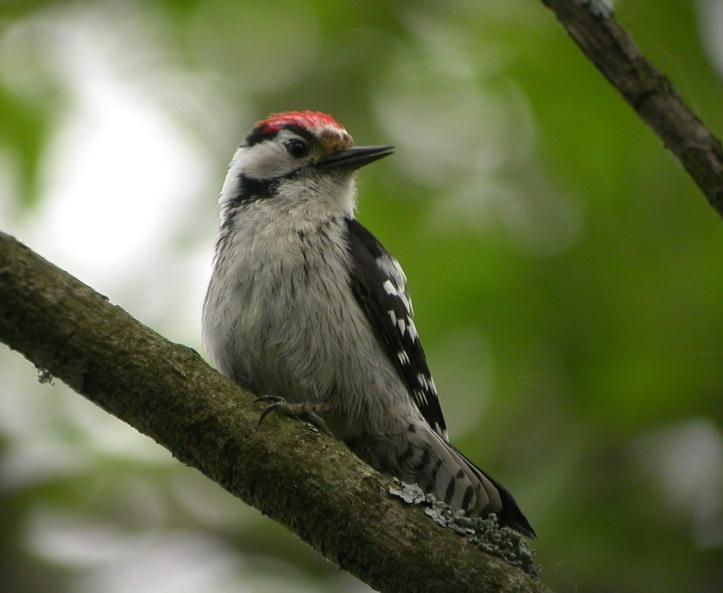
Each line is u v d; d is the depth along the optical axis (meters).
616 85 7.29
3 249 6.39
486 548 6.58
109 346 6.52
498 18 11.98
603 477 10.57
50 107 11.96
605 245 11.19
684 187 11.23
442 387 11.06
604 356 10.89
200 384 6.66
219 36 12.34
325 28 12.25
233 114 12.22
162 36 12.35
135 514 11.55
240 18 12.29
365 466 6.72
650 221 11.21
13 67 12.09
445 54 12.09
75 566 11.27
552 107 11.63
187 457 6.69
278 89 12.25
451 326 11.09
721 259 11.02
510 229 11.34
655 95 7.22
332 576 11.34
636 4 11.62
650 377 10.72
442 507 6.69
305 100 12.16
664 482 10.51
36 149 11.81
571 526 10.36
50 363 6.51
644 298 10.98
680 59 11.55
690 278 10.98
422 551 6.48
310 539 6.62
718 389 10.65
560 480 10.55
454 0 12.14
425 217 11.45
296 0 12.22
